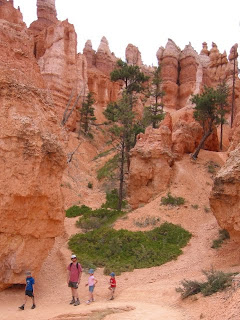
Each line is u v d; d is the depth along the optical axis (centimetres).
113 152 4369
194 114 3303
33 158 1380
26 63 1761
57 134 1589
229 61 6438
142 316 1053
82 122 5247
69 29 5322
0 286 1367
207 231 2177
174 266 1759
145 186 2828
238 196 1535
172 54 6669
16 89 1452
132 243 2047
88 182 3666
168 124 3216
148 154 2820
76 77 5281
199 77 6462
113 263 1844
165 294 1323
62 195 1516
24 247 1394
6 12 5216
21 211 1377
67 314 1154
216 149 3712
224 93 3428
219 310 942
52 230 1466
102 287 1548
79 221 2531
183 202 2541
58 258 1938
